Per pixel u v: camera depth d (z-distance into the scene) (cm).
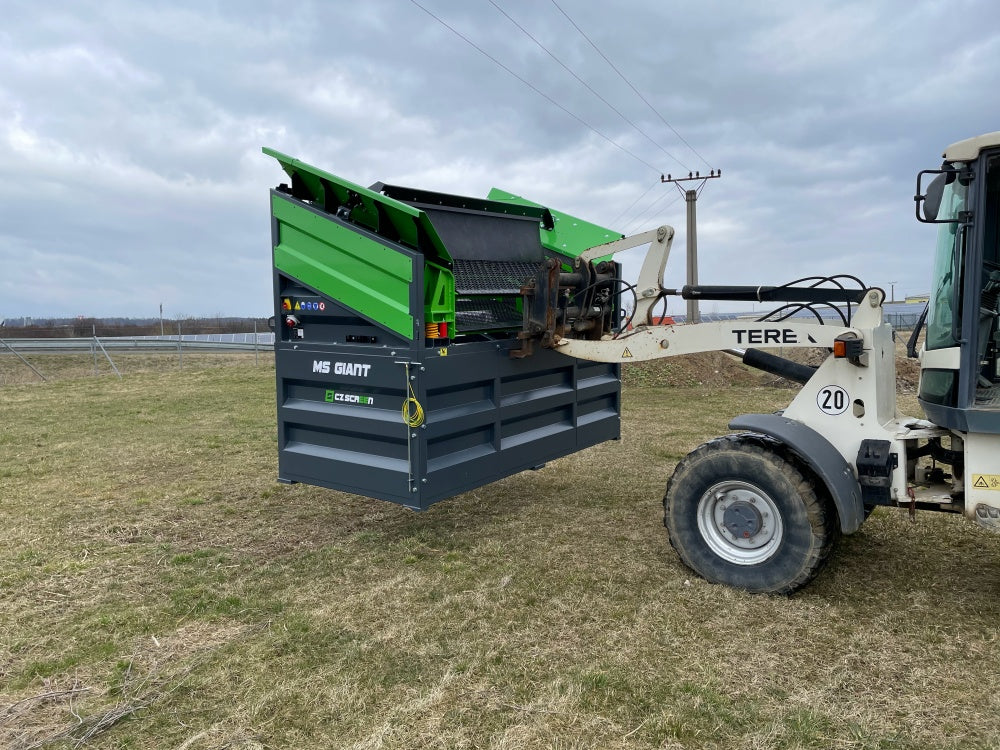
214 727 270
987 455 348
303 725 272
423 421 412
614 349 470
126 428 970
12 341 2169
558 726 269
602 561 442
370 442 443
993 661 316
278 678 305
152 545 485
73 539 498
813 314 434
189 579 421
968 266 342
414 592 396
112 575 429
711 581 401
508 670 310
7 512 566
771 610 367
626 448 807
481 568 433
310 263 456
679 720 271
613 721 272
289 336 477
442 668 312
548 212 590
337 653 327
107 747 260
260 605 381
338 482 457
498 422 475
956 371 354
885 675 305
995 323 353
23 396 1314
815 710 277
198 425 993
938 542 476
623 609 370
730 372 1561
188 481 670
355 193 421
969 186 339
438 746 258
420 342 405
